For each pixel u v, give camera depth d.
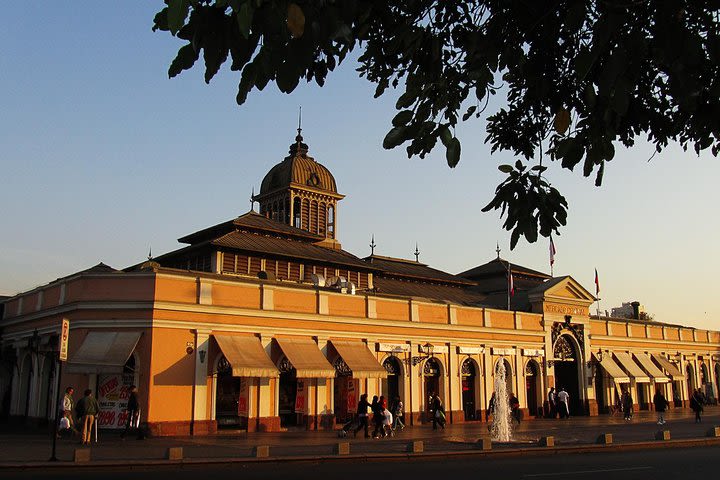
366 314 37.72
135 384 28.95
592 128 5.55
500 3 5.43
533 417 47.12
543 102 7.10
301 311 34.62
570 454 23.20
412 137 6.07
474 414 42.91
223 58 3.80
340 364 35.56
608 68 4.02
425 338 40.47
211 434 29.95
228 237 40.16
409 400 39.00
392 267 51.72
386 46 6.10
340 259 44.12
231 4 3.46
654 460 20.44
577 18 4.16
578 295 52.41
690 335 65.94
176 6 3.37
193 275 31.39
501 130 7.98
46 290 34.72
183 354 30.00
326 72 5.18
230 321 31.83
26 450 21.39
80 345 29.61
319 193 58.53
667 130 6.49
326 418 34.66
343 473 16.84
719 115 5.32
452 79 6.06
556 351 49.75
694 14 4.18
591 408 50.97
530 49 5.91
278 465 19.17
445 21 6.14
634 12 4.23
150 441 26.19
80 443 24.53
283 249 41.84
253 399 31.97
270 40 3.63
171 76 3.89
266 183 60.22
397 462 20.34
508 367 45.81
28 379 37.41
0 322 40.47
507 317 46.16
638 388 58.66
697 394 41.88
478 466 18.88
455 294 53.00
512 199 6.71
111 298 29.77
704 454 22.53
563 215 6.64
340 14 3.67
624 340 57.47
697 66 4.12
